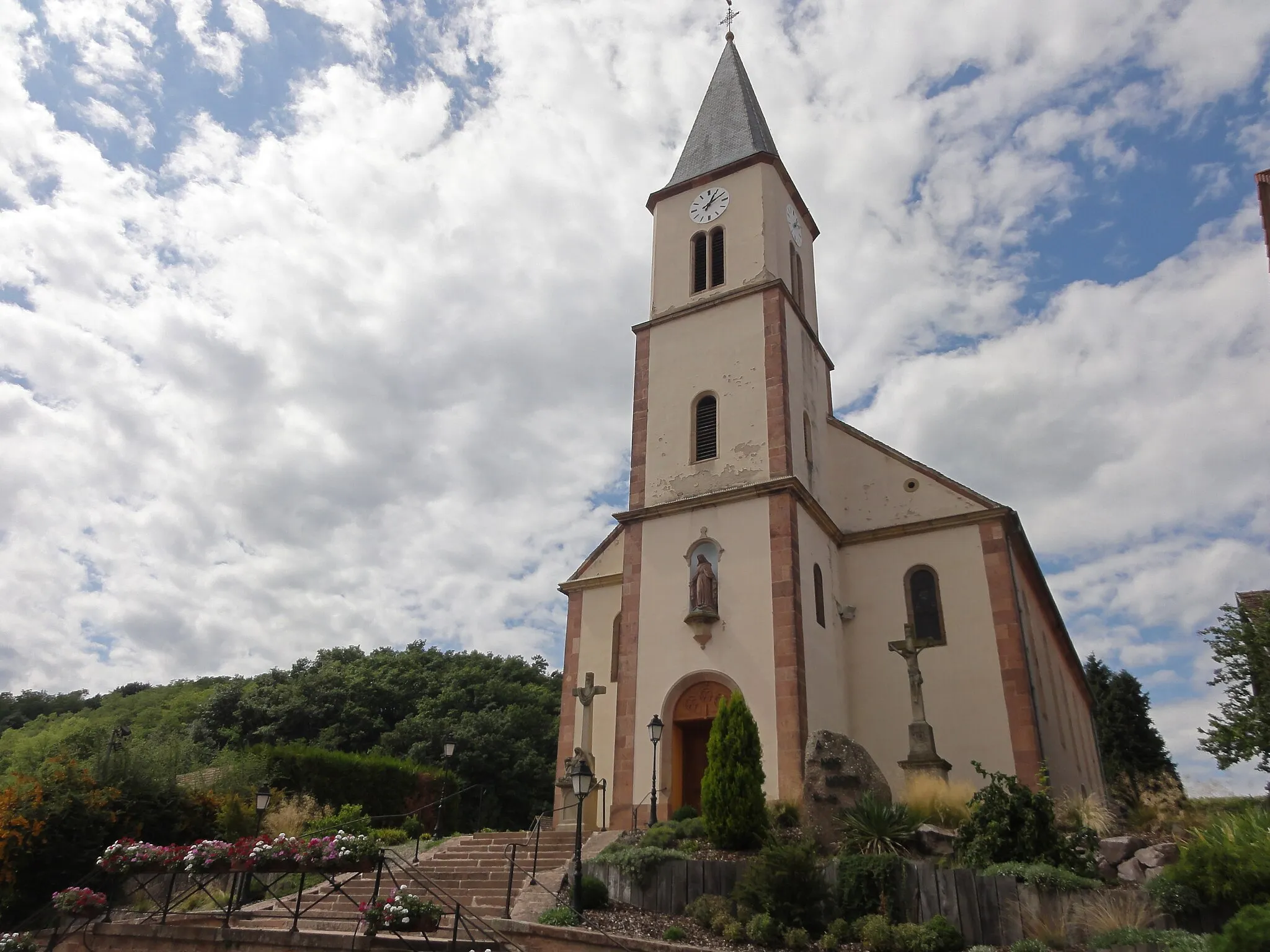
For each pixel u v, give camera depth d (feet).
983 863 37.86
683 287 81.92
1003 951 33.65
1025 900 34.58
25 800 54.85
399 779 99.35
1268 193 47.37
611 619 78.13
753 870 39.32
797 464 71.00
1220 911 31.40
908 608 69.62
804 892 38.09
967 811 44.55
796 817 50.78
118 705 215.31
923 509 72.49
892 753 65.72
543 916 40.29
